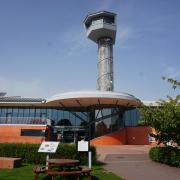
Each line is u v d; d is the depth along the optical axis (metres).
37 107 60.03
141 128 50.12
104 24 68.75
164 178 14.83
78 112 58.47
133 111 58.78
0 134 47.28
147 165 20.12
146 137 49.25
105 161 22.56
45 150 13.92
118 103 49.47
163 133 20.41
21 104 58.31
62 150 18.48
